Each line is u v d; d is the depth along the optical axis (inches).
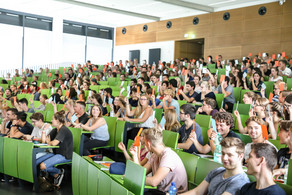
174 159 116.6
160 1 518.0
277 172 109.0
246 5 546.0
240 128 168.4
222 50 576.4
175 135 151.6
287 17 498.6
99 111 212.5
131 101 282.8
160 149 119.8
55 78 498.9
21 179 183.0
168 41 666.2
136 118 228.5
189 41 658.2
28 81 508.1
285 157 117.0
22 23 671.1
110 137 220.7
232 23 563.5
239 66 447.8
